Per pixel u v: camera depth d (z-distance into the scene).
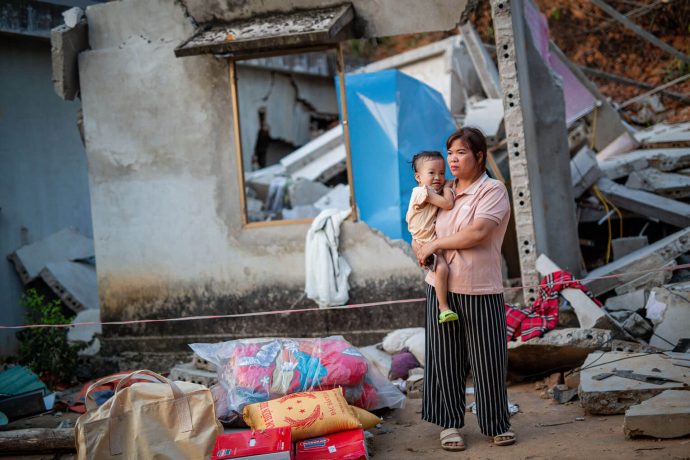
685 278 7.14
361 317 7.25
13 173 9.44
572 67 10.60
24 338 8.31
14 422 6.48
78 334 8.55
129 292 8.03
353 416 4.66
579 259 8.08
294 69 14.38
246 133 13.83
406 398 6.06
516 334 6.15
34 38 9.60
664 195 8.76
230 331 7.70
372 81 8.09
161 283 7.91
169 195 7.84
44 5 9.45
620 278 7.20
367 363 5.51
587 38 14.51
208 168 7.68
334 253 7.20
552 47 10.44
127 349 8.06
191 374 6.70
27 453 5.30
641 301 6.86
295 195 11.45
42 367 7.83
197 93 7.66
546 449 4.37
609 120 10.26
